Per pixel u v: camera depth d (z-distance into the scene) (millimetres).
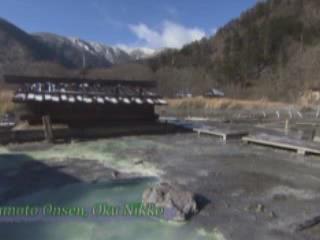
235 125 14727
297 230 4074
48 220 4418
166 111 21359
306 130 12523
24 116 10305
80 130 10602
